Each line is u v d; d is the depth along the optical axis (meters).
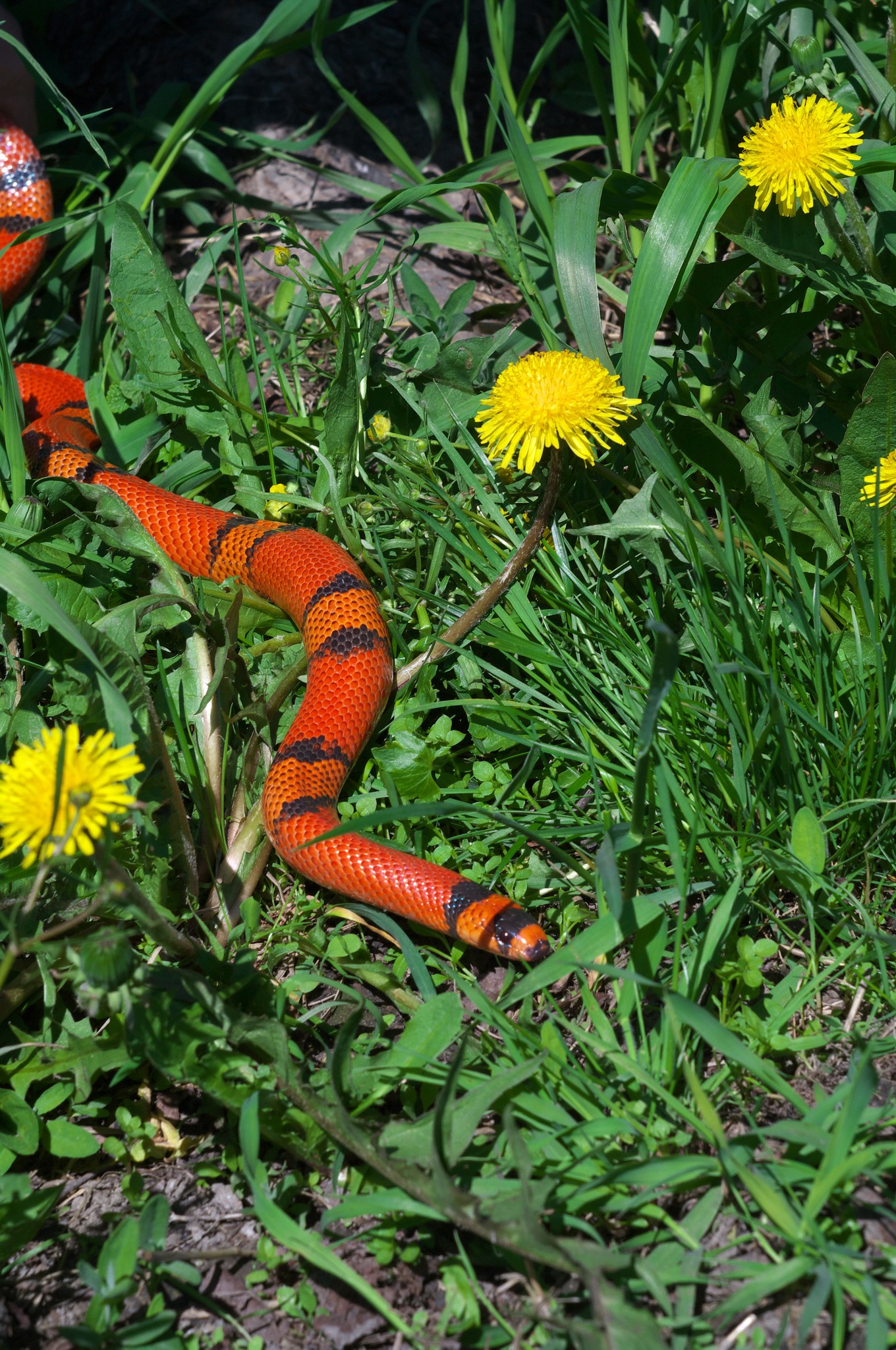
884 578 1.01
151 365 1.10
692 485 1.07
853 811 0.99
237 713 1.04
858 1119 0.93
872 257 1.05
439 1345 0.94
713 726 1.02
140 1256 0.95
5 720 1.02
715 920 0.97
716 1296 0.94
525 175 1.11
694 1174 0.94
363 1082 0.97
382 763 1.03
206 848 1.02
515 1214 0.93
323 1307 0.95
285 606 1.07
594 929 0.97
